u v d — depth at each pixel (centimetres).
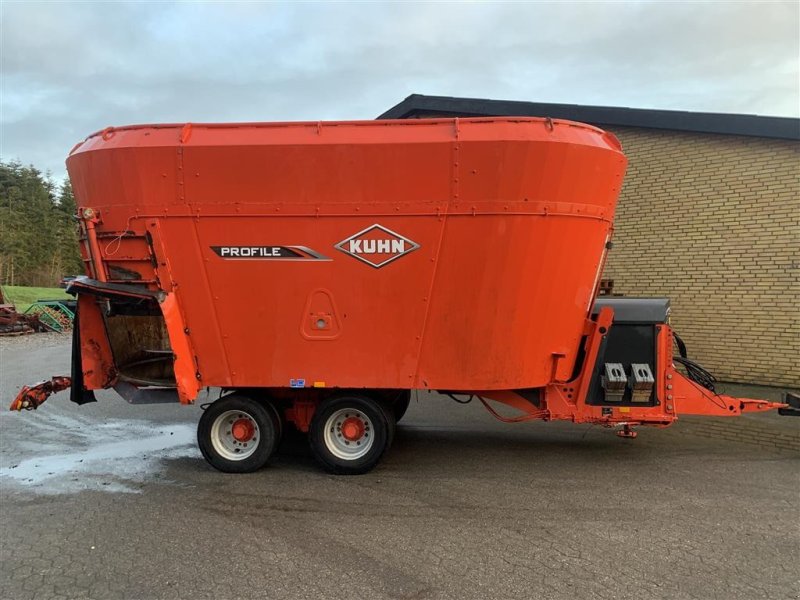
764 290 859
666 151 938
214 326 500
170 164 478
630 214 980
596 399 520
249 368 504
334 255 482
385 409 520
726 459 553
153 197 484
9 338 1972
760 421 707
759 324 866
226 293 494
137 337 623
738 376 887
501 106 1070
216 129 484
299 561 352
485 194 462
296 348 498
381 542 377
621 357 517
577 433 658
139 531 398
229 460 519
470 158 458
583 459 556
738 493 461
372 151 463
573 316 502
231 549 369
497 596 310
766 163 847
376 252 479
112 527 405
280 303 493
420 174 464
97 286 496
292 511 431
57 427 700
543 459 557
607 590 316
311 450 538
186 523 411
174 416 760
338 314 490
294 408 540
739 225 877
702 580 326
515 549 366
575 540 378
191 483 495
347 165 467
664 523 404
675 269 940
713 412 524
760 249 860
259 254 486
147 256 494
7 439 646
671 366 517
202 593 316
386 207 472
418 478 504
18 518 422
